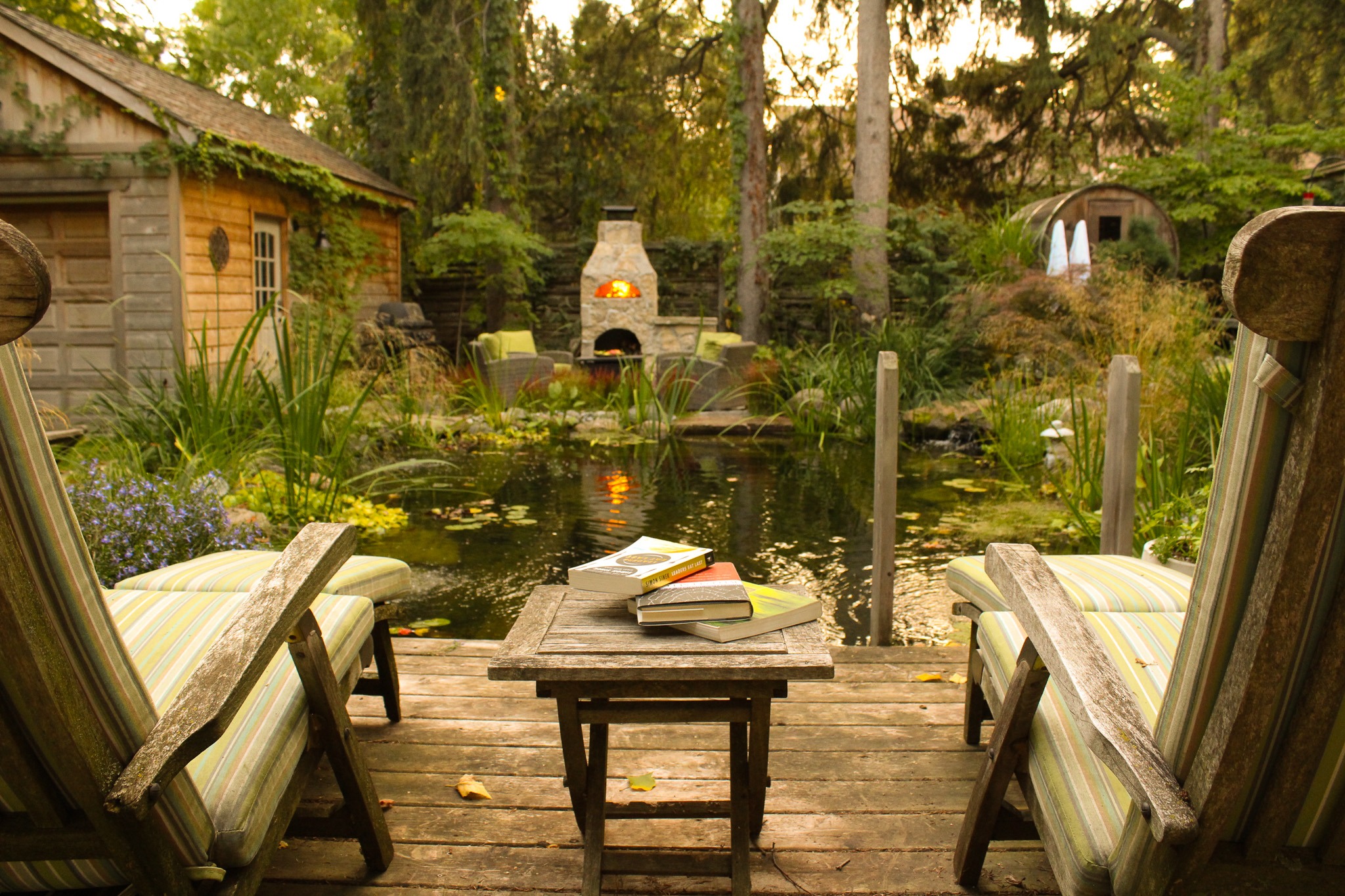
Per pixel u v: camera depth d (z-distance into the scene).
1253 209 12.20
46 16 13.69
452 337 15.02
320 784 2.17
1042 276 9.42
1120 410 3.34
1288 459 0.91
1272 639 0.97
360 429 7.57
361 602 2.08
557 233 18.22
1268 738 1.07
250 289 9.98
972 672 2.30
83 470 4.29
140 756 1.16
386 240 13.36
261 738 1.51
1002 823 1.72
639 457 7.98
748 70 13.16
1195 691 1.08
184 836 1.28
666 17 17.12
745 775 1.73
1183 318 6.50
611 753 2.33
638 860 1.73
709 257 14.65
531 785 2.18
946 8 16.22
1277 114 17.09
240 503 4.91
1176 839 1.08
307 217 11.15
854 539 5.20
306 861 1.89
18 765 1.10
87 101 8.54
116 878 1.29
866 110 13.03
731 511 5.89
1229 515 0.98
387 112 14.58
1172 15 17.45
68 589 1.06
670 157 18.20
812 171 18.09
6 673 1.02
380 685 2.46
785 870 1.84
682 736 2.43
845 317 12.95
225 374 5.41
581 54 17.02
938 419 8.73
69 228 8.91
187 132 8.55
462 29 13.99
